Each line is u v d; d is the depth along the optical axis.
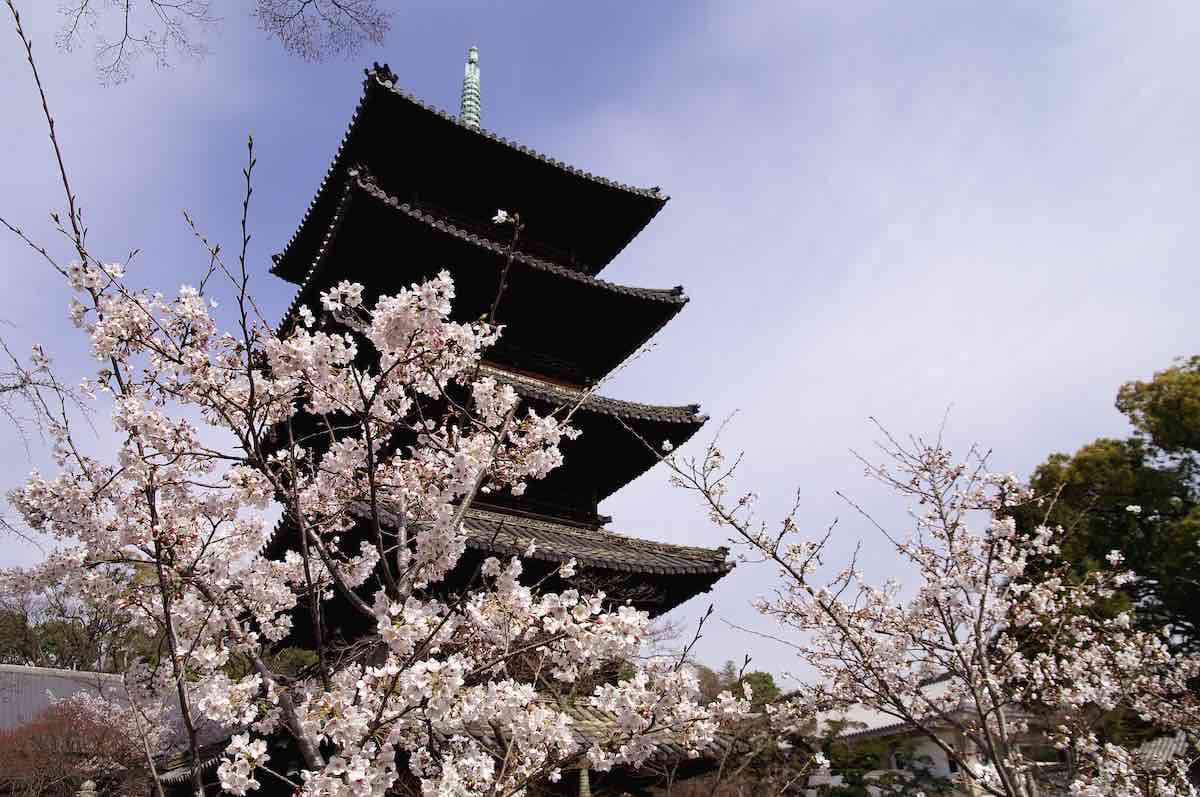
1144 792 7.22
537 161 15.05
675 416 13.26
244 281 4.21
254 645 4.69
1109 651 8.90
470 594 4.50
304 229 15.84
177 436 4.73
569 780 8.60
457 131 14.25
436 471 5.46
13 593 4.82
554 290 13.96
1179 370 24.67
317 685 4.62
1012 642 8.63
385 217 12.16
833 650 7.98
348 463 5.04
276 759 7.32
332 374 4.88
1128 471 22.75
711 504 7.89
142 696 4.93
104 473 4.86
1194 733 9.87
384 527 7.68
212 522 5.03
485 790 4.14
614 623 4.14
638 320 15.05
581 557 10.13
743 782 8.45
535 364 14.51
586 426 12.82
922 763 14.45
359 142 14.17
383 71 13.61
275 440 5.47
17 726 20.22
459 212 15.78
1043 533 8.12
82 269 4.43
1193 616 20.89
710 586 11.96
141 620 5.11
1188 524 20.59
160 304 4.71
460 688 3.92
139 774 12.91
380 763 3.62
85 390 4.85
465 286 13.55
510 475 5.32
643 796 9.19
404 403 5.24
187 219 4.29
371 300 13.51
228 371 4.97
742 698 4.86
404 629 3.68
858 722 14.84
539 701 4.57
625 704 4.16
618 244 17.44
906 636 7.46
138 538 4.74
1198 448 23.09
